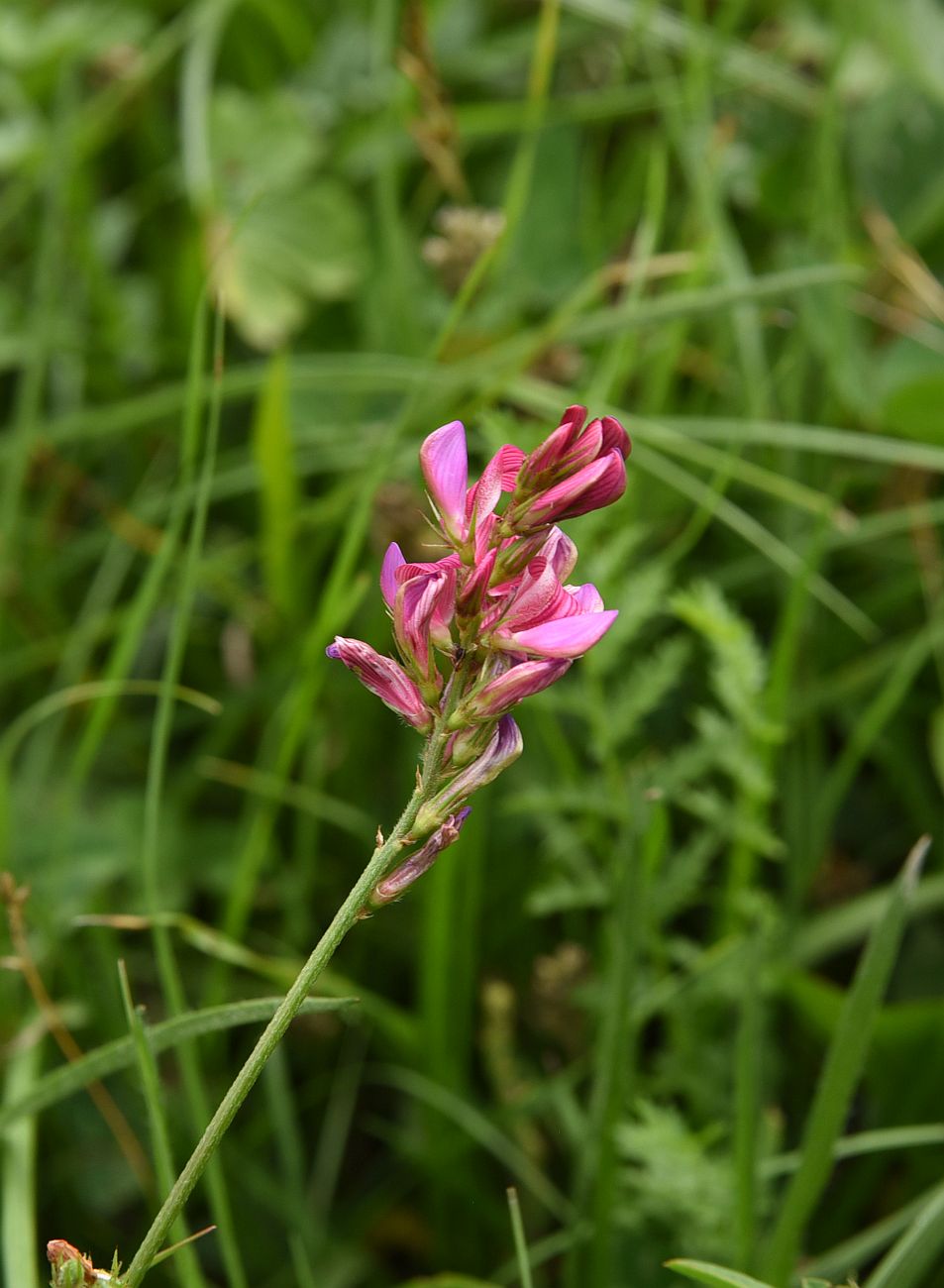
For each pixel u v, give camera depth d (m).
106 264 0.79
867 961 0.40
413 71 0.55
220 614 0.68
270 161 0.75
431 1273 0.54
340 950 0.58
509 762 0.32
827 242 0.65
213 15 0.71
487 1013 0.54
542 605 0.32
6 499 0.58
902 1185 0.52
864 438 0.55
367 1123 0.58
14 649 0.66
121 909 0.58
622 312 0.54
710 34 0.72
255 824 0.52
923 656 0.54
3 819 0.52
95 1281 0.33
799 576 0.49
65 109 0.63
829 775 0.62
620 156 0.81
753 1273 0.42
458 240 0.62
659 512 0.64
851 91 0.78
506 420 0.50
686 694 0.62
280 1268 0.52
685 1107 0.52
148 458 0.73
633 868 0.42
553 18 0.57
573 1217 0.46
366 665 0.33
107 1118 0.48
